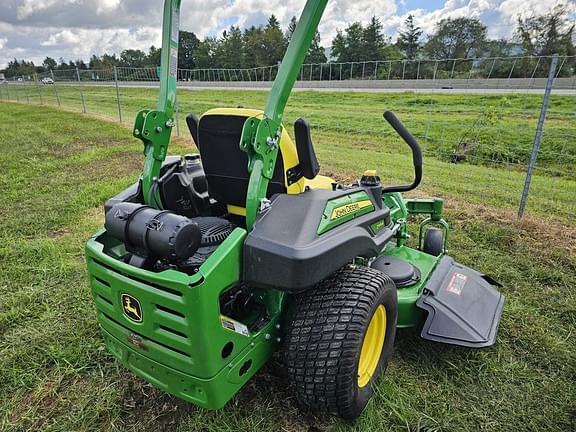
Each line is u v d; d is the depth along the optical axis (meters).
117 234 1.92
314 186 2.60
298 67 1.95
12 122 15.34
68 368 2.62
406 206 3.56
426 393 2.40
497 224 4.71
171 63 2.28
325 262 1.84
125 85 28.70
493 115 10.69
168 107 2.31
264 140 1.90
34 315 3.18
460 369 2.56
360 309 2.01
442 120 12.50
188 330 1.72
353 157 8.62
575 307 3.16
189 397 1.90
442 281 2.72
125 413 2.31
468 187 6.46
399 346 2.76
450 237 4.41
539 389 2.42
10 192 6.41
